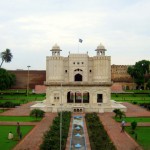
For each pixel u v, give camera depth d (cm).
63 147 4569
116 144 5112
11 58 19438
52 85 9919
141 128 6706
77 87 9925
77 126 6906
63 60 10362
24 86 19288
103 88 9906
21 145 4988
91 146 4844
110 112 9650
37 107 9819
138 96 15950
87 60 10362
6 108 10681
